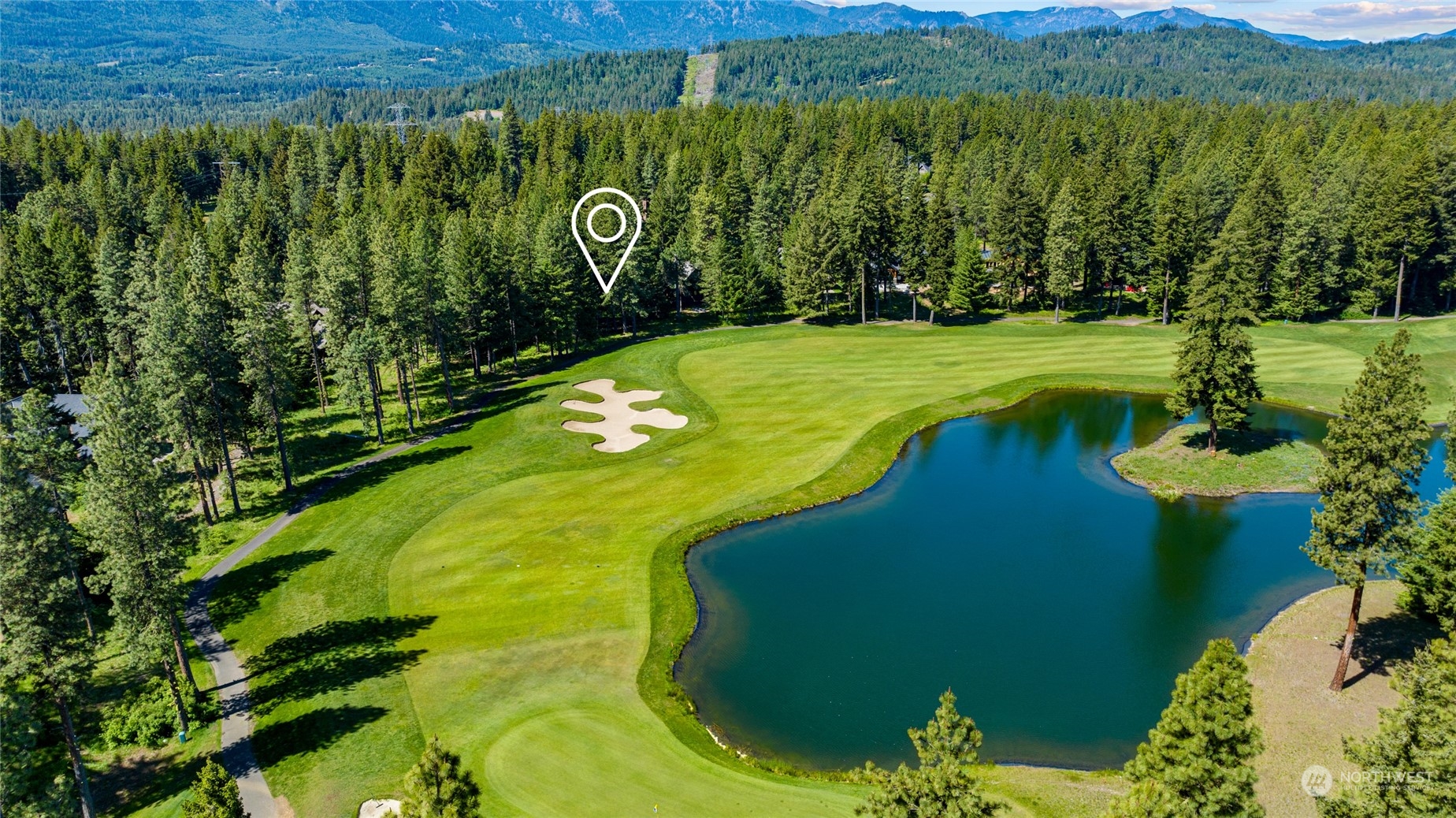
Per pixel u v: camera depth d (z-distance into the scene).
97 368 46.97
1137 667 36.31
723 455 59.66
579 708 33.28
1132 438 63.78
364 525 51.00
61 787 26.69
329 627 40.00
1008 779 28.86
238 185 143.50
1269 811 26.41
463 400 76.62
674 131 172.25
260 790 29.58
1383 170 94.56
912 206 100.94
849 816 27.20
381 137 179.50
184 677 34.31
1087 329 92.94
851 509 52.38
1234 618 40.00
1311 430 62.72
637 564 44.78
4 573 28.06
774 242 121.19
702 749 30.88
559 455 61.03
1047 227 105.62
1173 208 92.19
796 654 37.50
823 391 73.00
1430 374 71.25
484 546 47.47
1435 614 37.09
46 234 107.12
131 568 31.52
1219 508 52.06
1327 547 32.25
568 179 138.38
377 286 66.38
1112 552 46.69
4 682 30.02
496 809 27.88
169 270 88.56
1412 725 19.66
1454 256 92.25
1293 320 91.62
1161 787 20.33
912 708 33.84
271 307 76.19
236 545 49.44
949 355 83.00
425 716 33.09
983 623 39.97
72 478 36.88
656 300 108.81
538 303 87.50
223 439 54.69
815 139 171.12
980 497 53.91
